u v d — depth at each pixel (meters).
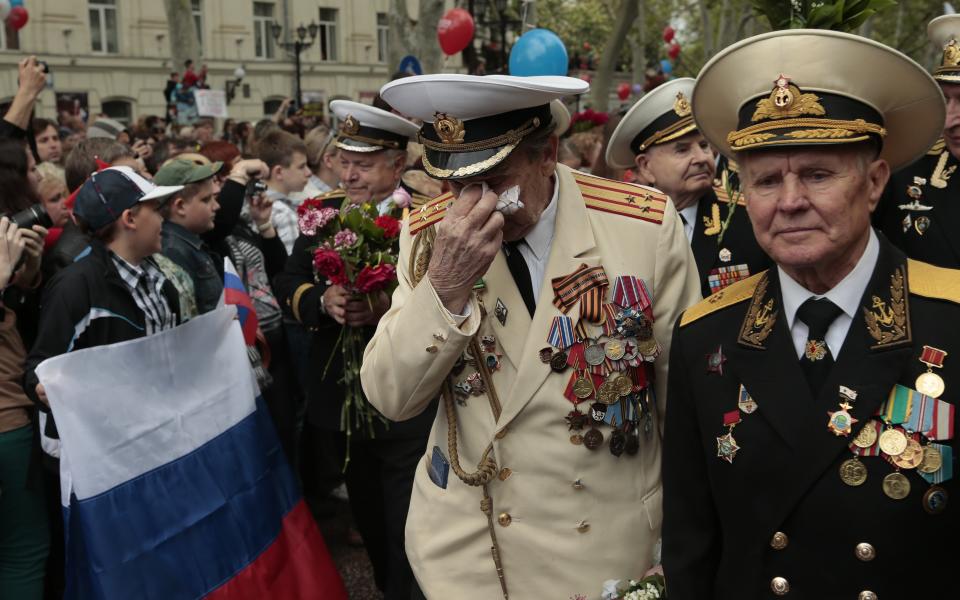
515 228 2.15
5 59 24.39
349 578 4.35
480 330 2.18
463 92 1.90
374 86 33.38
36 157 4.85
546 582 2.15
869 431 1.57
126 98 27.22
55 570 3.52
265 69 30.28
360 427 3.59
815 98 1.56
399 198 3.78
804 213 1.57
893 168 1.82
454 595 2.23
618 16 17.55
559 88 1.92
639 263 2.17
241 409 3.52
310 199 3.57
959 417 1.52
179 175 3.92
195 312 3.61
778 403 1.65
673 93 3.45
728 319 1.78
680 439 1.85
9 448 3.22
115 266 3.25
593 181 2.29
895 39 22.30
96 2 26.41
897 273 1.63
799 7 2.04
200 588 3.21
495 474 2.16
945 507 1.54
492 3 13.77
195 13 28.62
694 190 3.45
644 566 2.18
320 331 3.80
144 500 3.12
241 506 3.40
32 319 3.55
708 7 24.81
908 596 1.56
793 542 1.65
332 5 31.77
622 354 2.11
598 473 2.14
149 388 3.20
